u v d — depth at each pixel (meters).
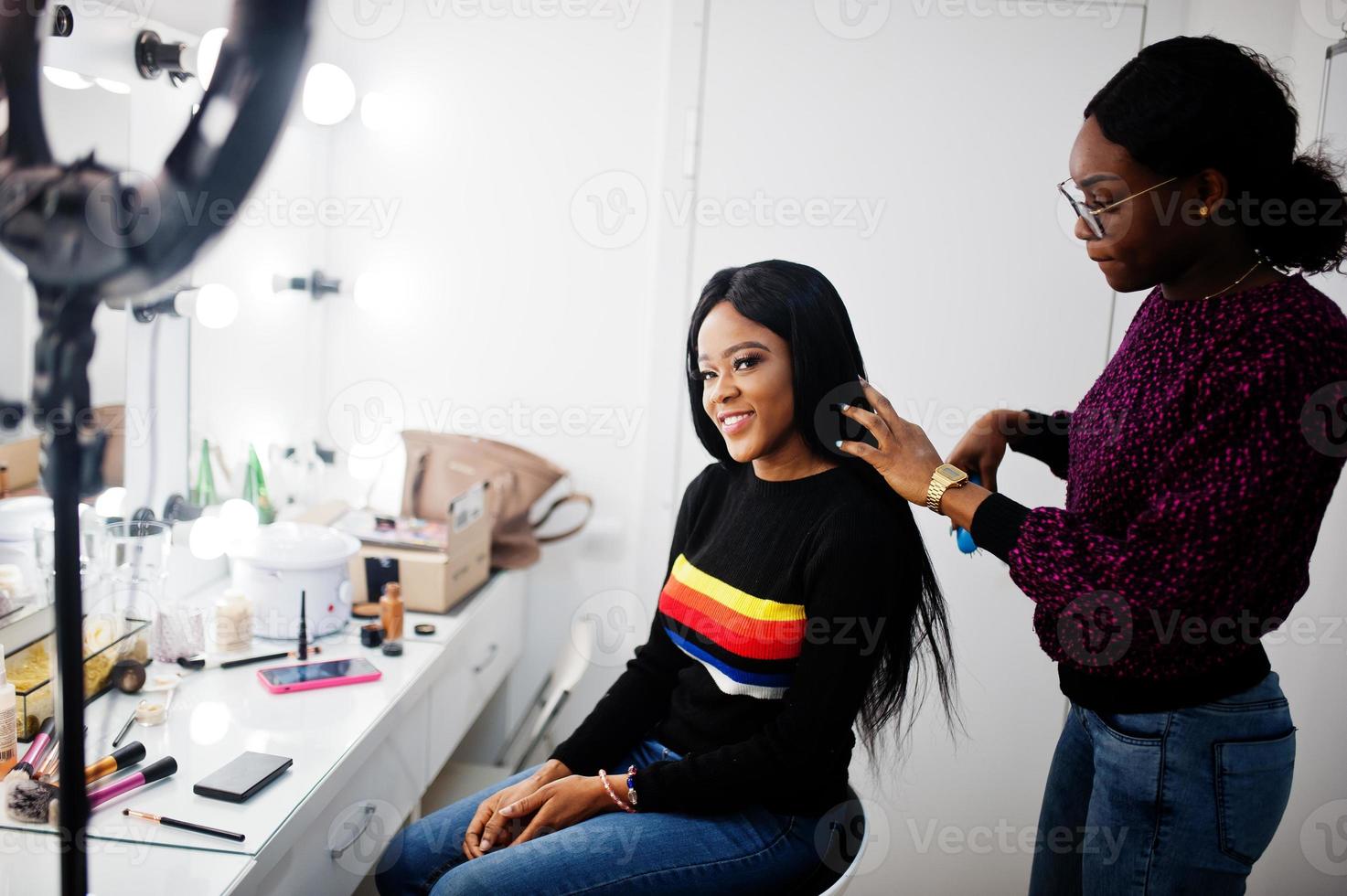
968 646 2.13
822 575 1.13
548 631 2.28
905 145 2.04
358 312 2.23
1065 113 2.01
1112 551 1.01
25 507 1.30
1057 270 2.05
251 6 0.81
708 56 2.06
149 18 1.44
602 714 1.32
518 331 2.21
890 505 1.21
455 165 2.18
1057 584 1.03
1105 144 1.01
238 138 0.82
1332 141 1.60
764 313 1.17
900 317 2.09
